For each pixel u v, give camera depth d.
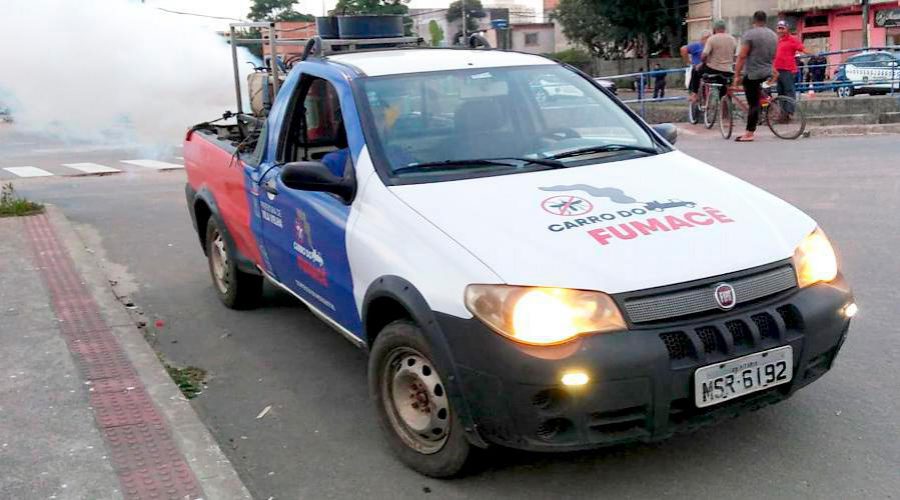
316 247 4.45
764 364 3.37
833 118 16.31
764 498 3.51
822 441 3.93
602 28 46.31
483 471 3.83
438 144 4.29
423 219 3.71
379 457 4.07
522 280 3.28
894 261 6.60
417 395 3.75
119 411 4.36
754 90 13.97
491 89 4.66
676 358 3.24
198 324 6.25
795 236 3.73
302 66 5.12
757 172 10.84
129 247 8.91
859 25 36.41
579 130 4.63
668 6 43.66
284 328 6.05
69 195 13.04
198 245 8.84
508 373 3.21
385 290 3.69
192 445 3.98
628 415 3.24
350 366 5.29
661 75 22.72
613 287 3.24
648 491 3.61
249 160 5.50
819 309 3.52
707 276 3.34
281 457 4.14
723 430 4.08
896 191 9.05
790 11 38.12
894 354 4.86
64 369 4.93
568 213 3.64
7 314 5.98
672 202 3.79
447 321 3.39
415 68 4.72
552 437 3.28
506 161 4.21
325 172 4.14
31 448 3.98
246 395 4.93
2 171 17.30
